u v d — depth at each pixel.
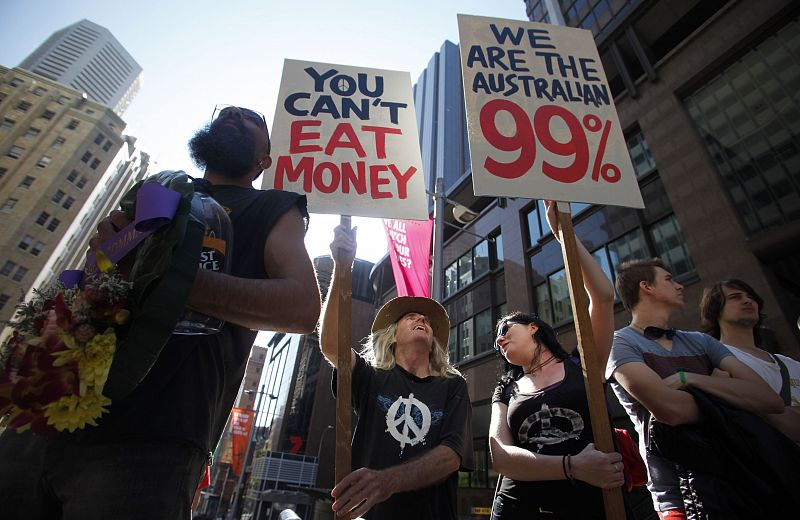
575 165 2.61
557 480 2.02
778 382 2.45
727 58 10.25
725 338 2.81
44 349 0.88
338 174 2.71
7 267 45.50
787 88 9.07
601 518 1.89
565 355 2.51
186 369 1.16
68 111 55.12
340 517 1.55
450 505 2.00
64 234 50.28
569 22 18.55
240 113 1.90
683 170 10.12
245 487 44.09
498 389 2.70
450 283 18.17
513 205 15.53
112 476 0.97
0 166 50.00
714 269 8.71
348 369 1.92
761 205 8.74
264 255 1.43
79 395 0.87
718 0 11.60
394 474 1.72
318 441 36.91
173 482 1.02
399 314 2.86
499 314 14.96
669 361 2.33
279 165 2.71
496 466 2.21
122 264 1.06
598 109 2.84
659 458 2.21
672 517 2.02
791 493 1.61
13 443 1.13
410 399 2.22
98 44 132.50
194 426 1.10
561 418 2.17
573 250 2.27
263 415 51.56
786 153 8.70
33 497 1.06
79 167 52.97
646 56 12.22
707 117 10.38
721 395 1.93
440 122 64.31
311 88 3.03
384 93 3.08
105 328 0.95
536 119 2.72
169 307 0.94
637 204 2.55
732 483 1.72
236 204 1.54
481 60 2.86
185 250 1.02
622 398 2.52
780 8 9.37
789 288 7.73
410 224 6.95
